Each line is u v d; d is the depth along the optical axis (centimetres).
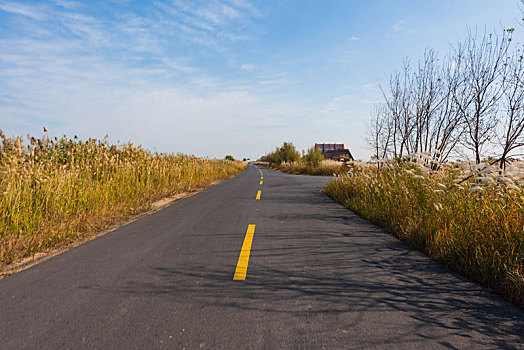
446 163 727
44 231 493
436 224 451
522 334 219
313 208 782
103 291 298
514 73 525
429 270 348
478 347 203
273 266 361
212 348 203
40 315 252
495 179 464
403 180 701
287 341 210
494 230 363
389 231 532
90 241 491
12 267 379
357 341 210
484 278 311
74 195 686
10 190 558
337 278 324
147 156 1256
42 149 859
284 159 5038
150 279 326
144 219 666
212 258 392
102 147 1019
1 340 216
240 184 1622
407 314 248
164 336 218
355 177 944
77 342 212
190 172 1656
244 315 247
